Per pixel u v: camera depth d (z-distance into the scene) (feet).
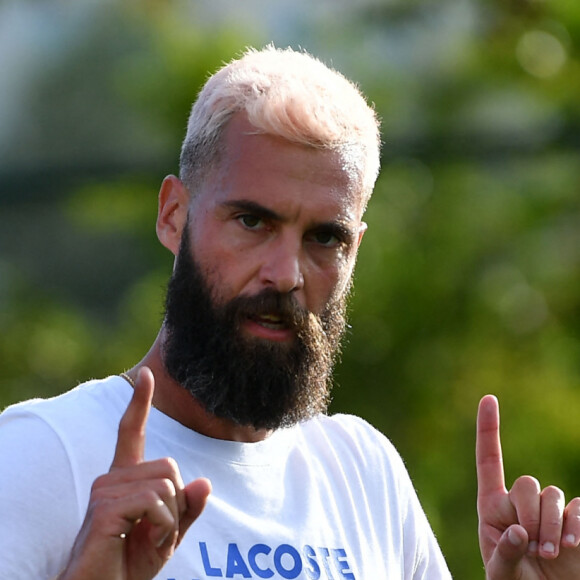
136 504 27.63
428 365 73.92
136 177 79.92
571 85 76.18
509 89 76.13
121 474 28.09
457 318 74.84
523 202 76.48
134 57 80.59
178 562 30.91
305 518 33.30
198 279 32.86
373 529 34.78
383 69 76.02
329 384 34.68
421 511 36.91
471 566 69.87
